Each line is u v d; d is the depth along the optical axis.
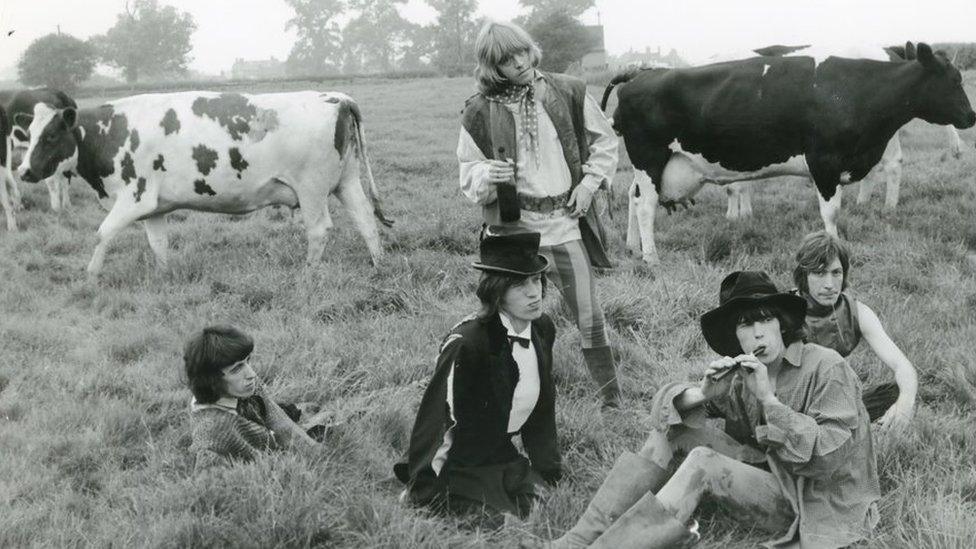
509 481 3.92
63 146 8.44
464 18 101.06
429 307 6.86
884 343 4.37
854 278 7.11
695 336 5.89
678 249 8.82
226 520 3.62
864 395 4.57
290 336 6.17
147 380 5.59
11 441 4.69
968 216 9.05
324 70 128.25
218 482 3.82
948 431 4.35
